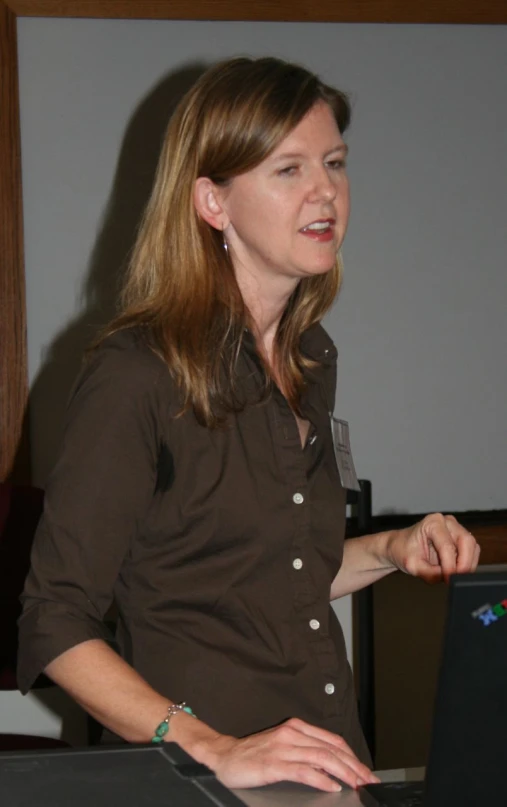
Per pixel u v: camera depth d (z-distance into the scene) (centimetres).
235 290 240
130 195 550
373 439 590
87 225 549
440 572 259
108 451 218
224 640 230
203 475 229
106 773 163
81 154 546
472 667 149
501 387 603
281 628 235
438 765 154
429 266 589
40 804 152
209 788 159
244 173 231
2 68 530
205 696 227
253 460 235
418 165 582
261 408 239
